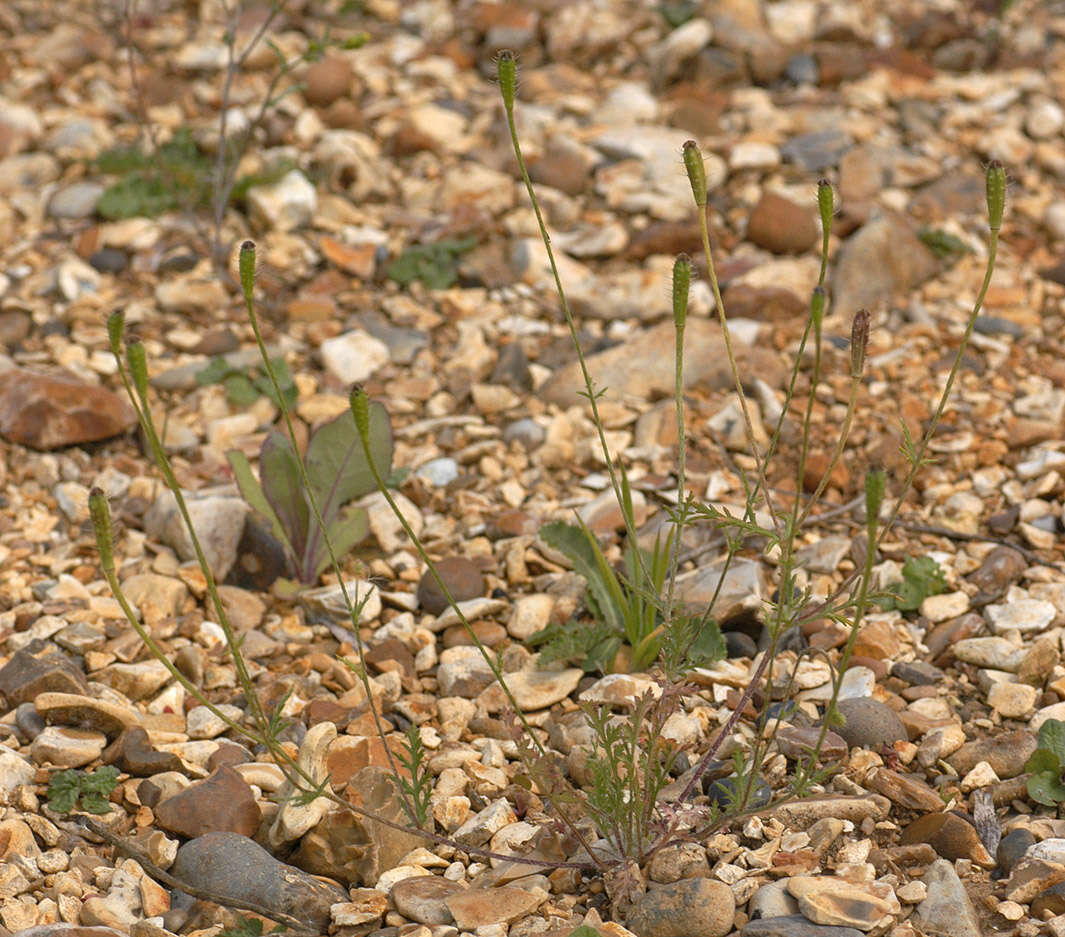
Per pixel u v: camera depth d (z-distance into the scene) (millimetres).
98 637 3748
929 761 3291
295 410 4957
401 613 4012
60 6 7781
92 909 2807
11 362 5020
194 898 2885
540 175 6234
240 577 4188
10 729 3414
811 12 7676
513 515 4355
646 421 4848
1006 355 5227
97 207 5988
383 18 7770
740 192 6215
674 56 7008
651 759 2852
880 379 5121
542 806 3193
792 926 2688
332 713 3504
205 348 5227
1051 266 5781
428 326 5449
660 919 2754
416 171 6402
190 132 6340
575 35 7438
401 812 3092
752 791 2885
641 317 5469
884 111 6871
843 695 3527
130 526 4395
